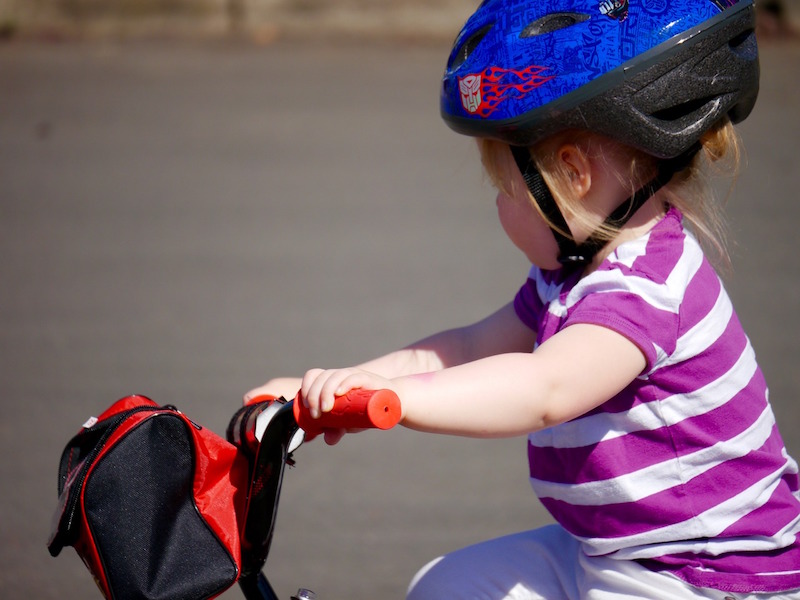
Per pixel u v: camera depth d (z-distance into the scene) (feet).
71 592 37.58
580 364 19.33
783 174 85.25
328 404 17.28
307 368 53.98
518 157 21.85
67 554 40.29
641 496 21.02
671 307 20.33
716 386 20.98
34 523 41.70
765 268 66.49
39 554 39.93
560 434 21.66
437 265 69.10
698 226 22.68
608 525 21.52
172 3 139.95
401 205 81.15
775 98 107.86
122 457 17.47
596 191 21.59
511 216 22.58
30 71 118.93
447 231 75.72
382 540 40.50
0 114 103.76
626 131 20.61
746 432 21.38
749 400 21.56
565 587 23.04
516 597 23.11
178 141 96.53
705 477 21.09
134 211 79.97
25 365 55.06
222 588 17.75
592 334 19.72
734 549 21.08
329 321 60.34
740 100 22.20
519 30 21.15
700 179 22.95
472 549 24.20
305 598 19.65
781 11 136.05
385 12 141.49
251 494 18.40
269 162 91.25
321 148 94.79
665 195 22.24
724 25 20.90
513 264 69.21
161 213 79.51
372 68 122.31
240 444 19.27
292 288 65.46
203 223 77.46
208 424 47.47
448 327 58.90
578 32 20.62
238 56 127.34
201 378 53.01
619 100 20.42
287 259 70.49
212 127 100.63
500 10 21.56
